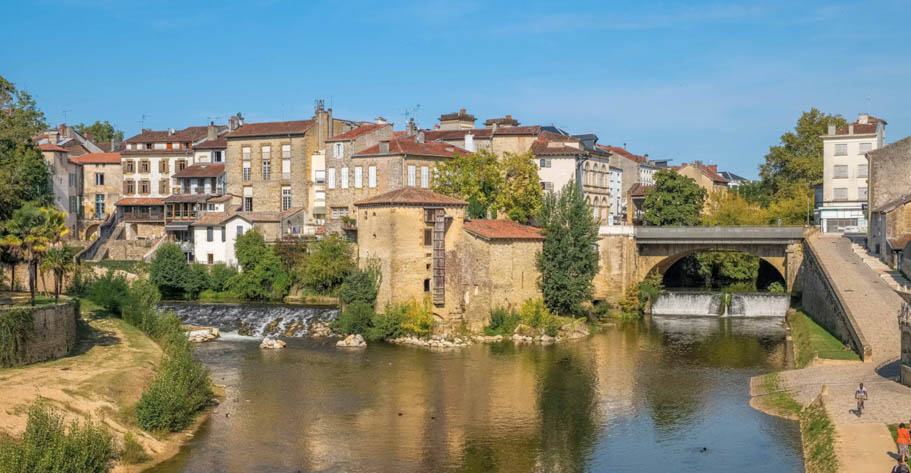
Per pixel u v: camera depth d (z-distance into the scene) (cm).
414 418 5612
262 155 11756
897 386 5509
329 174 11050
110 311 7912
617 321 9688
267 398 6056
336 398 6081
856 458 4234
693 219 12131
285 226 11088
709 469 4622
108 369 5884
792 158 14375
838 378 5909
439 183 10131
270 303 9775
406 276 8281
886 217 8981
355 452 4944
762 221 12662
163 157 13038
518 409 5822
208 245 10956
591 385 6475
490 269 8350
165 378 5375
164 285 10094
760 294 10038
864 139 11794
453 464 4766
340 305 8806
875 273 8494
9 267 9081
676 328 9162
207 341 8175
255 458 4816
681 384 6481
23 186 8744
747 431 5262
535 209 10206
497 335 8281
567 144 11831
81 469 4072
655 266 10681
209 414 5656
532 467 4719
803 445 4900
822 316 8188
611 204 13562
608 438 5203
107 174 13250
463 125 13400
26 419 4688
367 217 8475
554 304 8794
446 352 7675
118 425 5028
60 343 6225
